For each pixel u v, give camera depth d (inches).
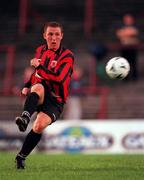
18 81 3073.3
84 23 3531.0
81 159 1318.9
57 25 992.2
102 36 3398.1
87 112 2709.2
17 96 2819.9
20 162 999.0
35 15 3604.8
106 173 939.3
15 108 2790.4
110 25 3484.3
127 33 2748.5
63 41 3385.8
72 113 2466.8
